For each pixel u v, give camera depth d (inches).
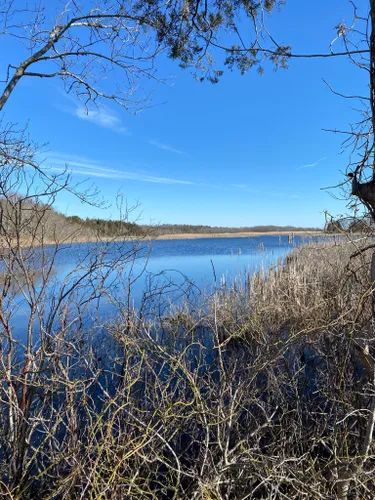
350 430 105.0
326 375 121.9
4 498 81.5
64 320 109.1
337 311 127.4
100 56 151.0
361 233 110.2
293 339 101.2
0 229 101.8
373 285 87.0
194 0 140.9
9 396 95.3
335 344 115.3
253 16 133.6
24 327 188.5
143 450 96.4
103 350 130.9
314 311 183.0
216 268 589.0
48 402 108.3
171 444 106.3
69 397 100.3
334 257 258.7
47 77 143.4
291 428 107.9
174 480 100.2
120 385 108.8
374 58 80.3
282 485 98.6
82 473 87.4
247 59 147.0
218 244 1585.9
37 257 113.6
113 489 84.6
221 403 93.2
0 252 101.4
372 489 90.4
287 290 257.6
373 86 81.0
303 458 91.8
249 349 130.1
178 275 506.9
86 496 89.6
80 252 123.6
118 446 84.9
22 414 93.4
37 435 119.3
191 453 111.7
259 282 295.3
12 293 108.4
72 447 91.0
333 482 85.8
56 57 145.9
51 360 102.8
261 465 87.4
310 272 280.4
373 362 87.7
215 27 144.6
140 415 100.3
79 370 118.3
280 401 115.4
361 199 86.6
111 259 125.6
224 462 85.8
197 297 216.8
